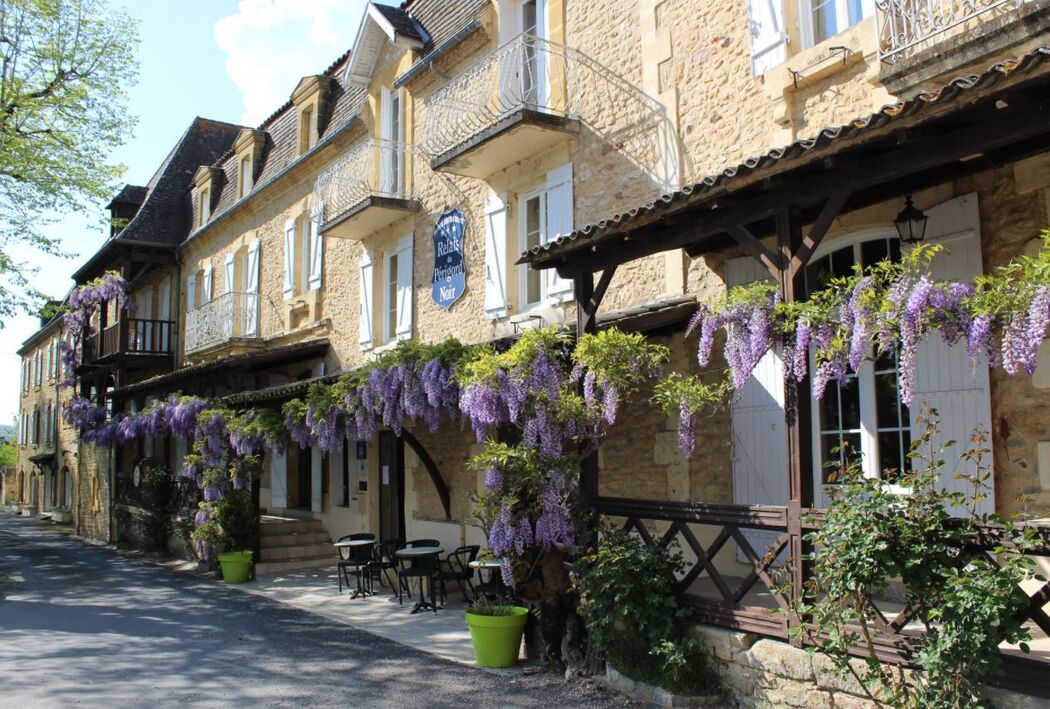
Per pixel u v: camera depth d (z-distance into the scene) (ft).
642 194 26.81
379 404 30.19
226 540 42.01
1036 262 12.53
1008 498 17.46
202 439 44.80
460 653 24.17
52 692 20.62
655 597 17.81
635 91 27.37
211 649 25.39
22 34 49.88
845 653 13.96
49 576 45.65
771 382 22.56
